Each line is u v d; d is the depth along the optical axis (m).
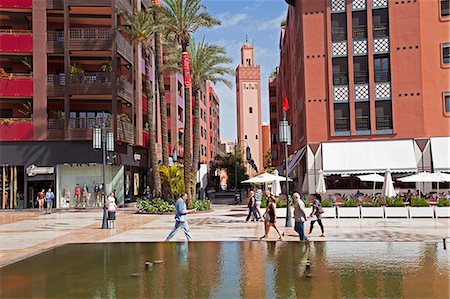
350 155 36.25
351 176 36.66
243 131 101.38
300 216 15.45
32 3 39.91
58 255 12.66
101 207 40.09
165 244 14.40
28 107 40.00
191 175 35.03
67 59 39.28
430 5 37.00
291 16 49.59
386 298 7.60
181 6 33.59
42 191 37.44
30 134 39.22
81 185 40.59
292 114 50.81
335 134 37.03
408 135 36.28
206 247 13.48
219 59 37.31
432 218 25.97
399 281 8.79
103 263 11.22
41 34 39.75
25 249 15.84
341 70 37.66
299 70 42.16
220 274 9.62
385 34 37.25
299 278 9.14
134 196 47.75
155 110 53.56
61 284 9.02
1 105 41.06
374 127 36.59
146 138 48.59
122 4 41.44
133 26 37.28
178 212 16.30
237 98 104.12
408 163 35.28
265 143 132.12
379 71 37.22
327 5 37.75
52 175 39.62
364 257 11.46
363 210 26.59
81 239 18.45
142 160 49.84
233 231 20.27
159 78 36.16
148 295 8.02
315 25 38.00
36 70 39.50
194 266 10.55
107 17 42.38
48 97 39.72
